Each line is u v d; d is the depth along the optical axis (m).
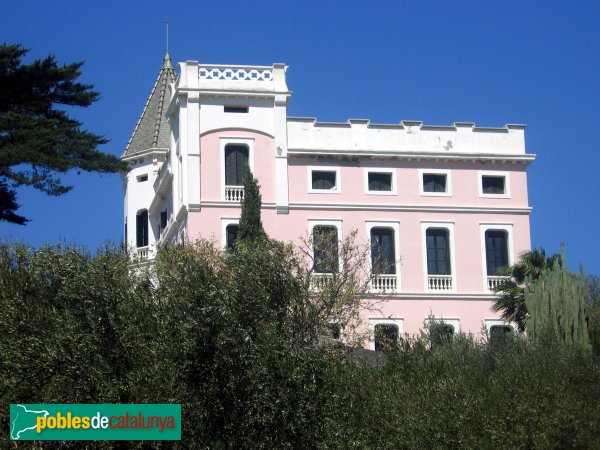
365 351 40.16
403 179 51.75
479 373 31.86
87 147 30.41
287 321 22.28
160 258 35.22
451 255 51.34
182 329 19.92
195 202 49.09
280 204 50.00
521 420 27.70
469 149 52.56
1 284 20.67
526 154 52.66
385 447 25.31
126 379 19.23
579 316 36.50
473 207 51.94
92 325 19.55
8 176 29.89
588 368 30.31
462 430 26.80
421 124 52.47
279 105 50.81
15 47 31.39
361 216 50.88
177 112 52.03
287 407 20.50
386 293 49.00
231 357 20.20
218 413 20.03
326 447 21.05
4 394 19.00
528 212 52.38
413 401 26.91
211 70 50.72
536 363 30.48
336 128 51.59
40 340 19.28
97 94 32.47
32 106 31.81
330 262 43.78
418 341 33.75
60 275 20.73
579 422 28.05
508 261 51.91
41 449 18.48
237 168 50.22
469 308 50.84
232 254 23.31
